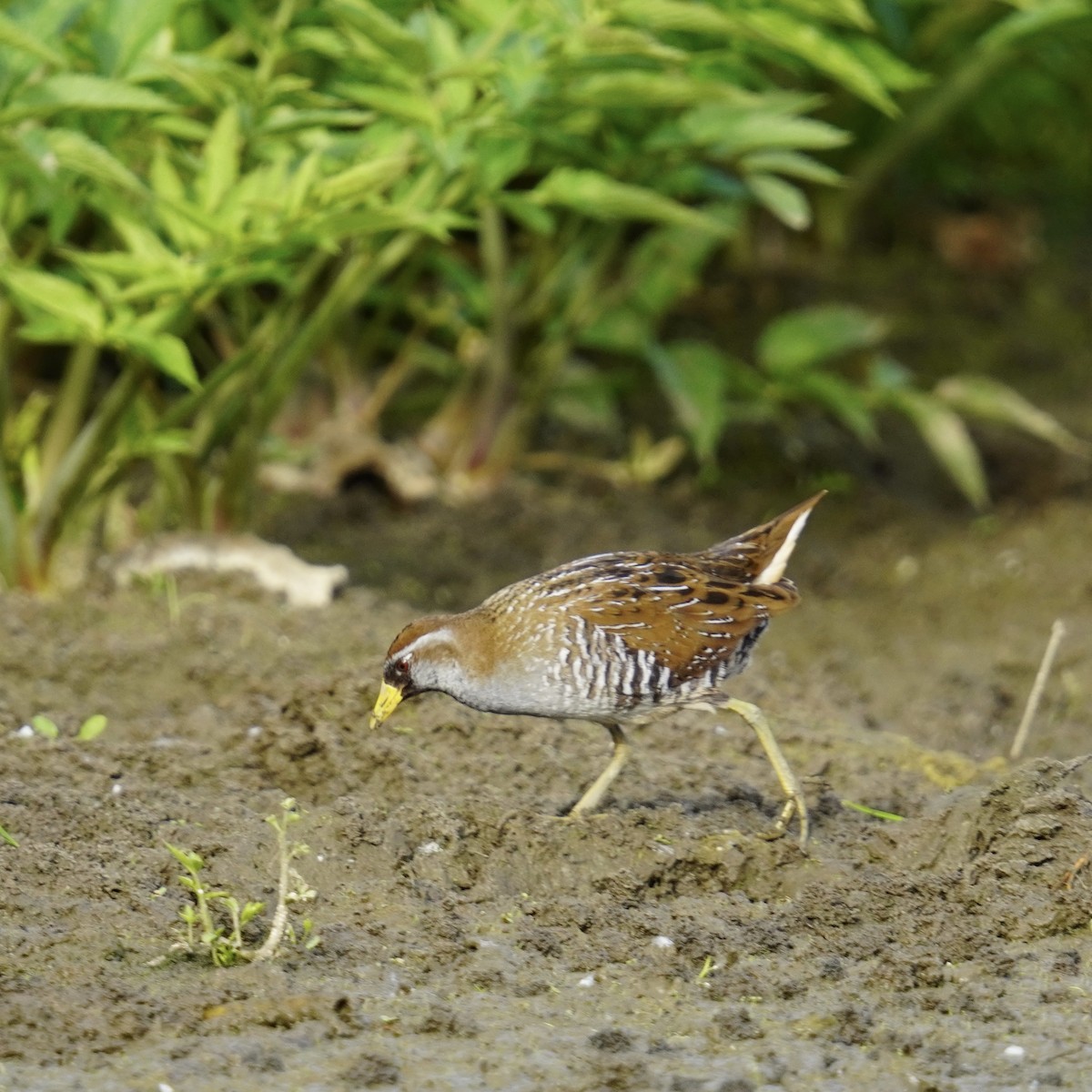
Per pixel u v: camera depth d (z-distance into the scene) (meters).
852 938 8.00
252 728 10.20
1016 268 21.23
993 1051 7.06
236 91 10.71
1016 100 20.16
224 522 13.21
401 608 12.71
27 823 8.77
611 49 10.27
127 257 10.60
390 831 8.70
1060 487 16.59
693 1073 6.84
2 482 12.23
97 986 7.29
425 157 11.29
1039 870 8.41
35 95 9.65
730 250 19.89
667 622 8.93
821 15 10.73
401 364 15.82
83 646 11.39
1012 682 12.66
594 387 16.14
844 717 11.57
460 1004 7.37
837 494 16.45
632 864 8.64
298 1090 6.64
